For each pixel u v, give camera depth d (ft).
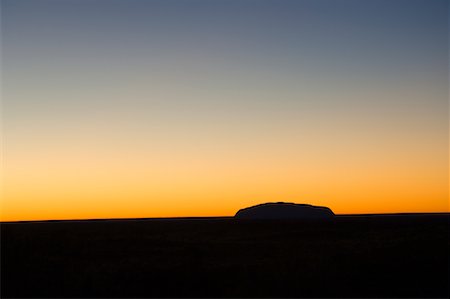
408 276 110.73
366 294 92.89
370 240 195.62
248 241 205.77
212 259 142.20
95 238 215.92
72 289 99.45
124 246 182.39
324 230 273.33
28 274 116.37
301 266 124.06
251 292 94.73
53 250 162.50
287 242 196.85
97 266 128.77
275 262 132.46
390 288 98.43
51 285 103.50
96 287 101.40
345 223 364.79
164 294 94.17
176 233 262.88
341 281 104.99
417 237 194.59
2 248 157.99
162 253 159.22
